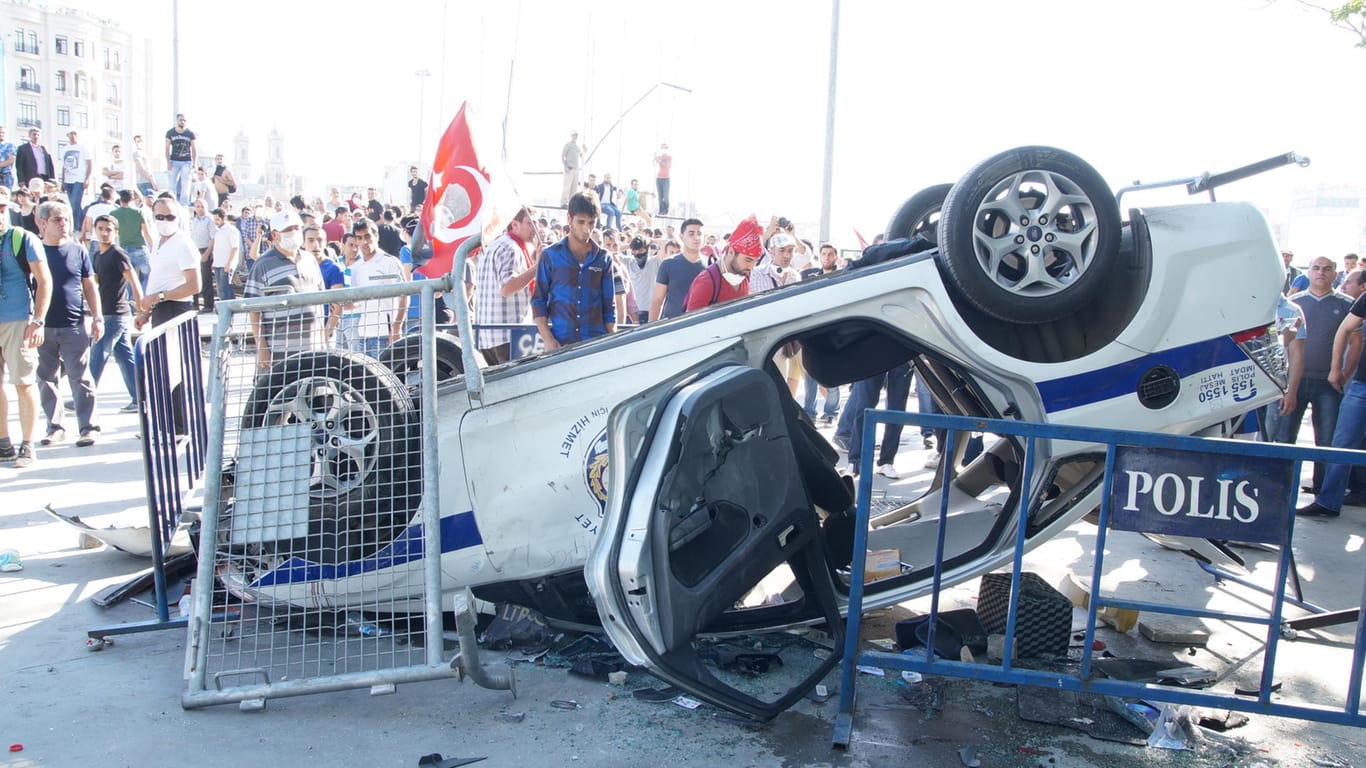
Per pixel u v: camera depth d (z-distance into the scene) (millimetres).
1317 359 7688
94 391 8656
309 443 4156
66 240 8273
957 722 3787
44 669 4121
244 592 4211
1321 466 7469
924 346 4262
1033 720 3770
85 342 8422
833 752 3543
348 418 4191
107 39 115625
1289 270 13367
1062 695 3936
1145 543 6457
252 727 3660
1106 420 4301
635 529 3480
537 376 4199
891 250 4508
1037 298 4188
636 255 12906
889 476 8195
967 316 4430
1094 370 4297
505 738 3605
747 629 4254
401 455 4168
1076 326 4578
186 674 3822
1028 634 4188
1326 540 6691
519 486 4191
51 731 3580
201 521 4406
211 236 17125
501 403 4191
